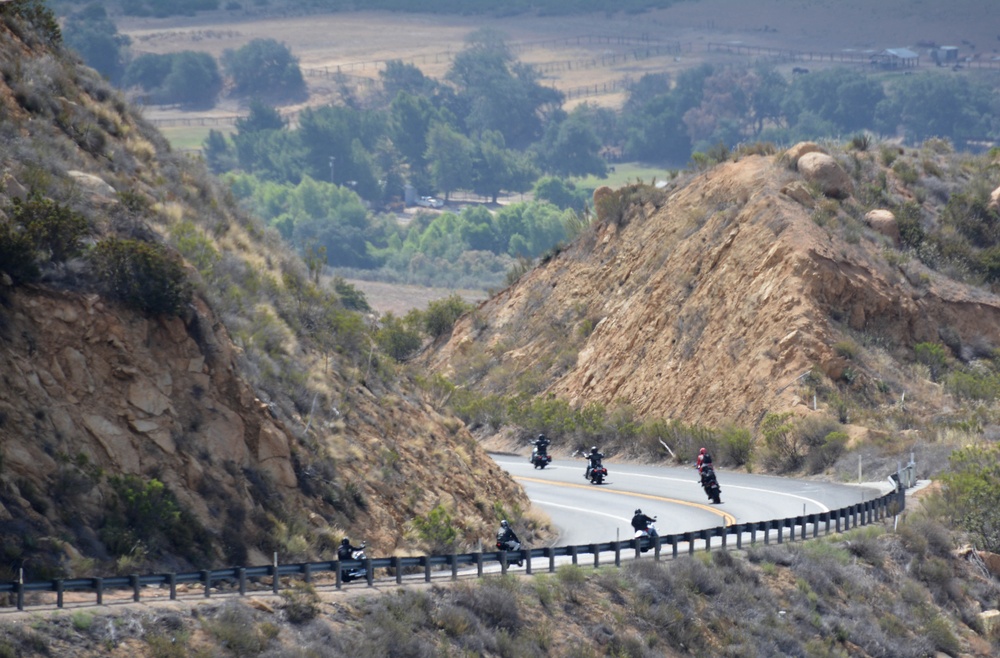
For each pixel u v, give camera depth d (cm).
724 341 12988
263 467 6512
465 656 5584
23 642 4438
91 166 7875
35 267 5997
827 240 13162
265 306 7794
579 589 6500
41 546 5203
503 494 8494
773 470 11194
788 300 12544
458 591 6003
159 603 5047
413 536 6975
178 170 8962
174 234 7644
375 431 7712
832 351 12050
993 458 9525
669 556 7212
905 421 11394
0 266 5934
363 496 6962
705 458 9519
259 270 8300
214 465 6244
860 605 7294
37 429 5641
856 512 8275
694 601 6750
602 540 7956
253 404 6631
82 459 5712
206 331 6619
